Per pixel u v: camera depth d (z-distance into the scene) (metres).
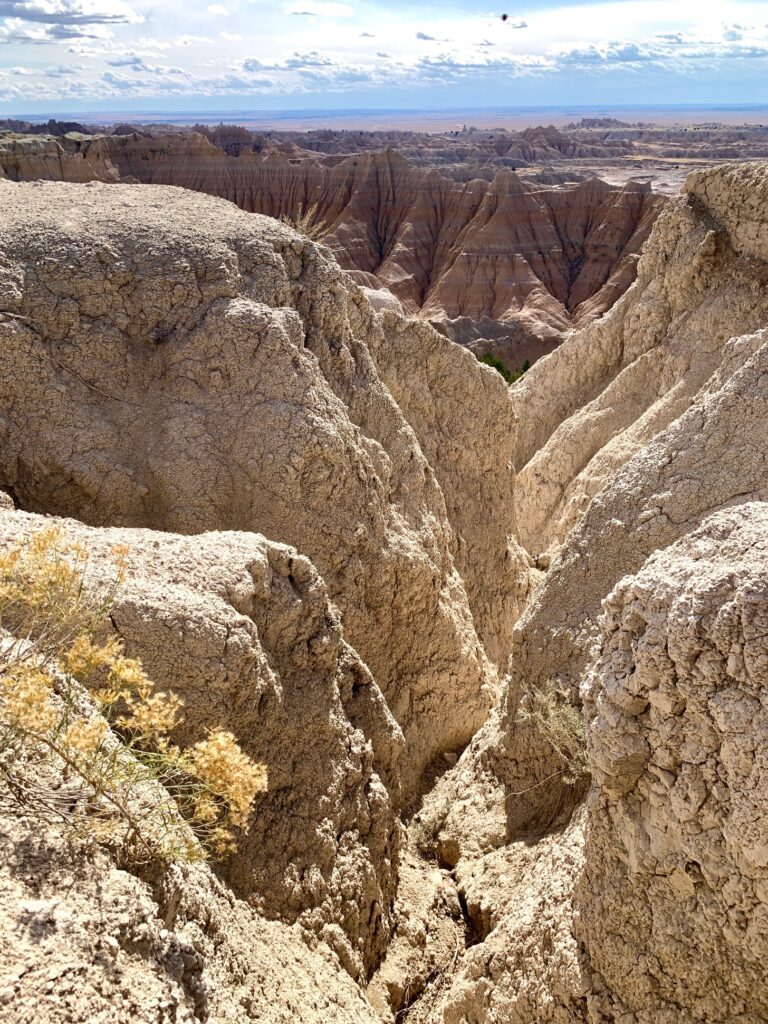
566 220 74.50
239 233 10.27
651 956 4.72
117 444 8.98
